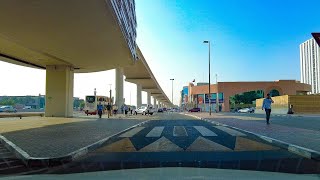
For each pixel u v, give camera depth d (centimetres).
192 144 1305
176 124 2644
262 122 2686
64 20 2358
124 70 7269
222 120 3095
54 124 2594
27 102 14250
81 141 1369
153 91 12462
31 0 1944
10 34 2750
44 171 840
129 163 913
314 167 827
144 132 1869
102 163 929
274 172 741
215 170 747
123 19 2672
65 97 4406
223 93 10962
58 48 3328
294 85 10681
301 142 1232
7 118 3906
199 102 12156
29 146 1217
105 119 3616
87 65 4572
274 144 1278
